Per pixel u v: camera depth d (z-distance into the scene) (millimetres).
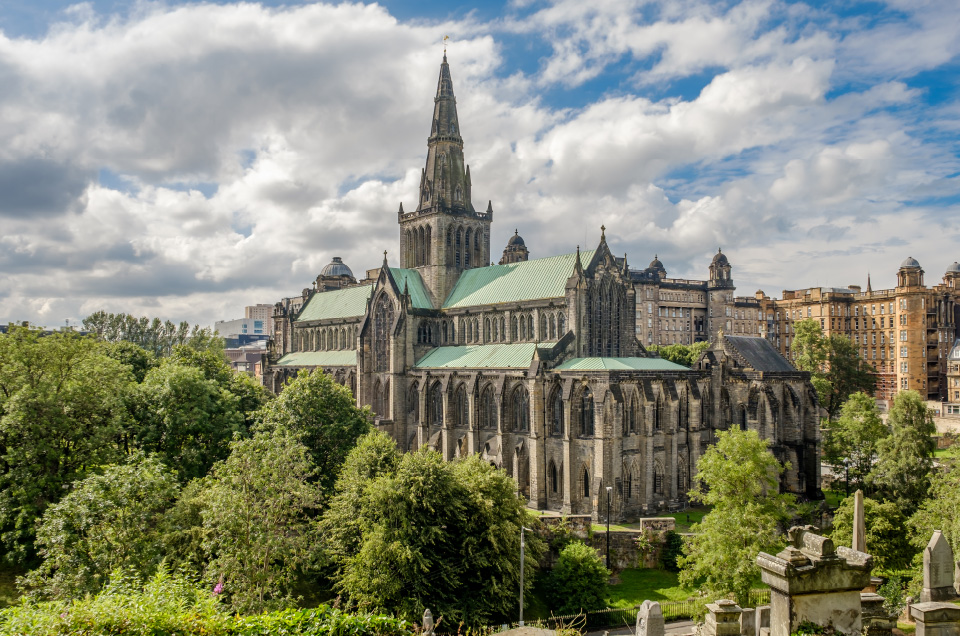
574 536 85500
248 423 106875
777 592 26391
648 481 97562
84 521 49750
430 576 61875
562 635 33781
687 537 83562
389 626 33438
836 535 79562
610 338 115062
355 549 65688
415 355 134250
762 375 109125
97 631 29188
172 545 60156
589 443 96688
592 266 112062
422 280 145250
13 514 69562
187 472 83500
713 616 37031
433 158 145625
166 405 87812
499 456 107438
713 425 112688
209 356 117375
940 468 100312
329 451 91812
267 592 55500
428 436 124500
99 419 77562
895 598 60969
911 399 99188
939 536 37969
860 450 109875
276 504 56500
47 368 78938
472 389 112562
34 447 70688
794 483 111250
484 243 149875
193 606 32656
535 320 117375
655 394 102375
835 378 170375
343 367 152250
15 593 65062
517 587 69312
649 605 30797
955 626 29922
